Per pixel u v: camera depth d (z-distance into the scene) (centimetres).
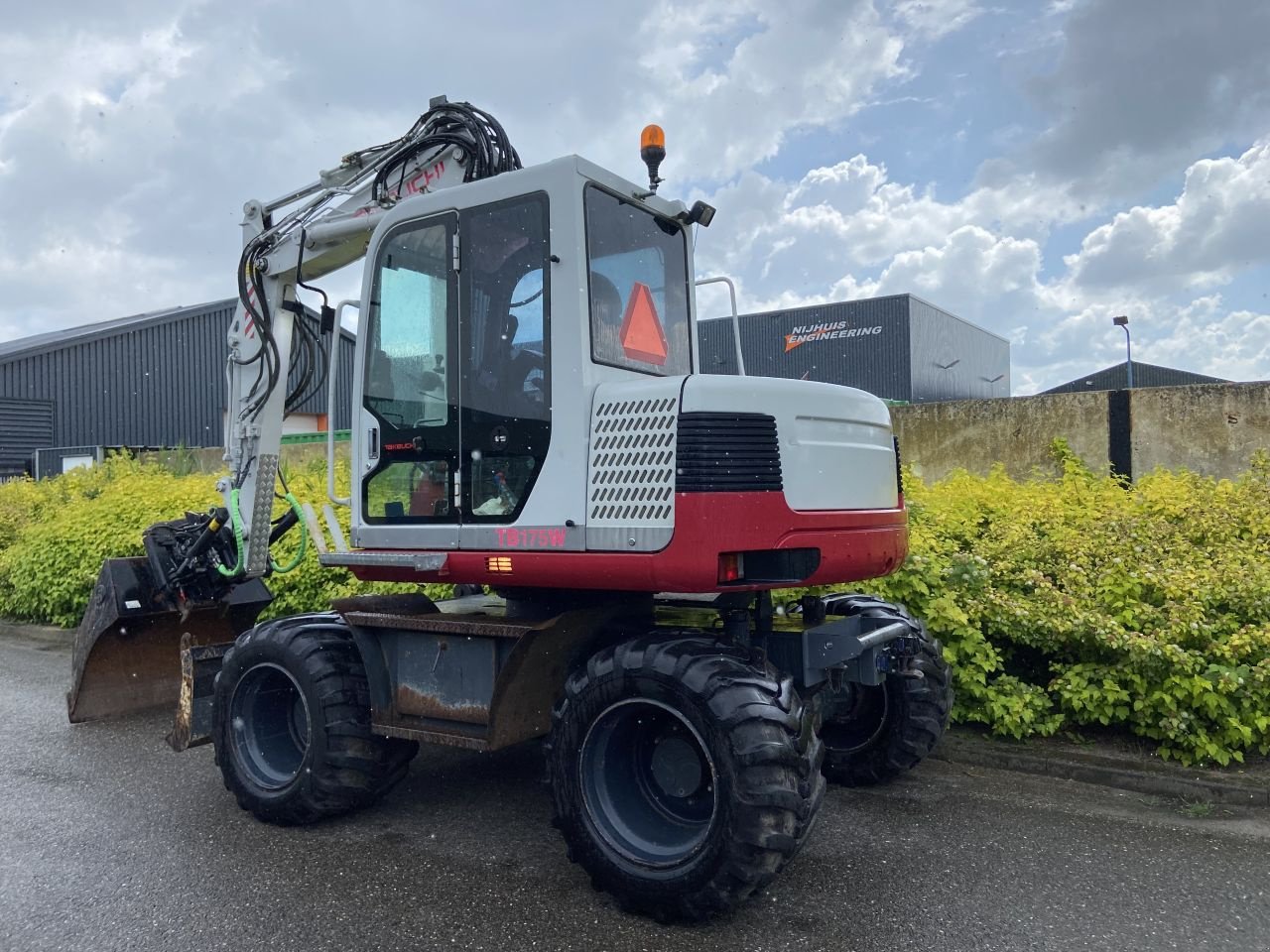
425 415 431
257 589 656
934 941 332
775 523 358
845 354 2905
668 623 443
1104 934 335
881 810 460
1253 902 358
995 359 3662
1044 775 508
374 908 366
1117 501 700
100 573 641
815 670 414
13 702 718
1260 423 807
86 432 2595
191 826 457
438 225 432
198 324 2844
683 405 353
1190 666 488
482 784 516
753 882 327
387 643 444
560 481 379
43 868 408
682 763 365
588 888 382
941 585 574
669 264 465
